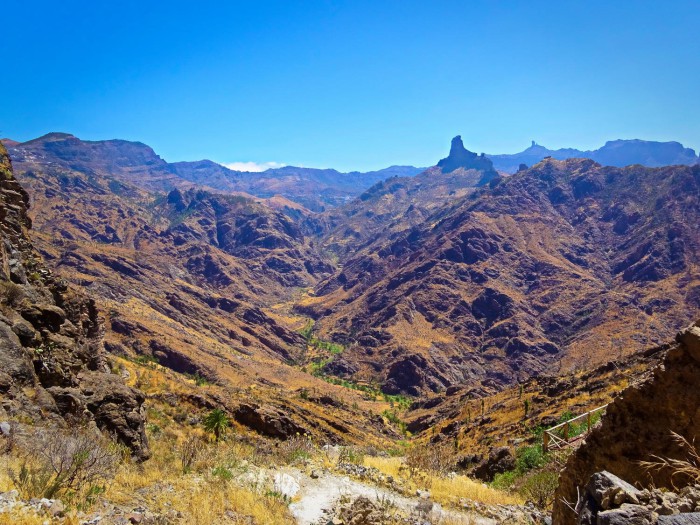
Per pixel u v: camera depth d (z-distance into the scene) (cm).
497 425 7288
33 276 2875
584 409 5412
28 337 1816
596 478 639
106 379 1989
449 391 17400
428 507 1340
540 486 1702
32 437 1204
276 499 1321
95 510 956
